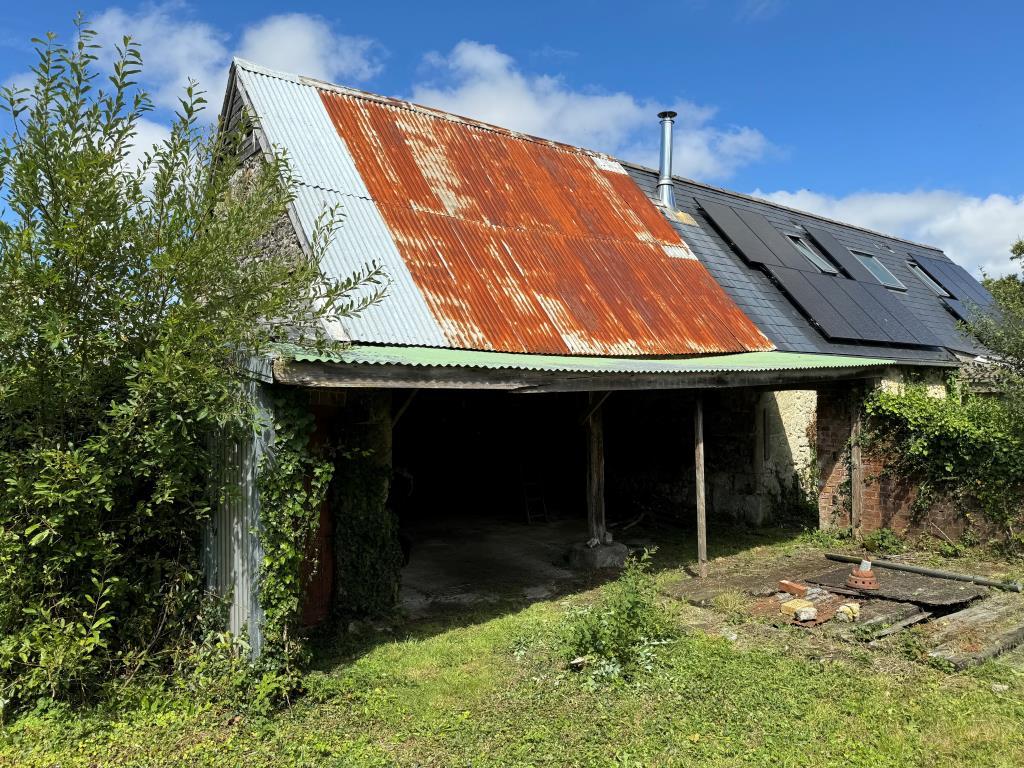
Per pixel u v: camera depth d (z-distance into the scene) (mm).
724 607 7285
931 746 4477
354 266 7730
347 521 6957
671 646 6148
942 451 9773
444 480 14188
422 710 5066
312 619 6699
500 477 13938
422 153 10352
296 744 4562
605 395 9195
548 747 4508
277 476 5234
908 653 6020
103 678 5195
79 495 4836
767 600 7574
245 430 5344
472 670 5828
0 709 4723
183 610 5602
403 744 4609
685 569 9125
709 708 5012
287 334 5875
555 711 5027
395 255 8227
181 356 4883
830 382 9711
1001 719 4832
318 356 5086
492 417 14023
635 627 6137
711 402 12133
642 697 5199
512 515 13281
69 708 4910
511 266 9297
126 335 5242
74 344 5039
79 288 5012
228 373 5309
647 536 11219
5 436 4984
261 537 5207
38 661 4988
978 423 9578
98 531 5047
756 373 8266
